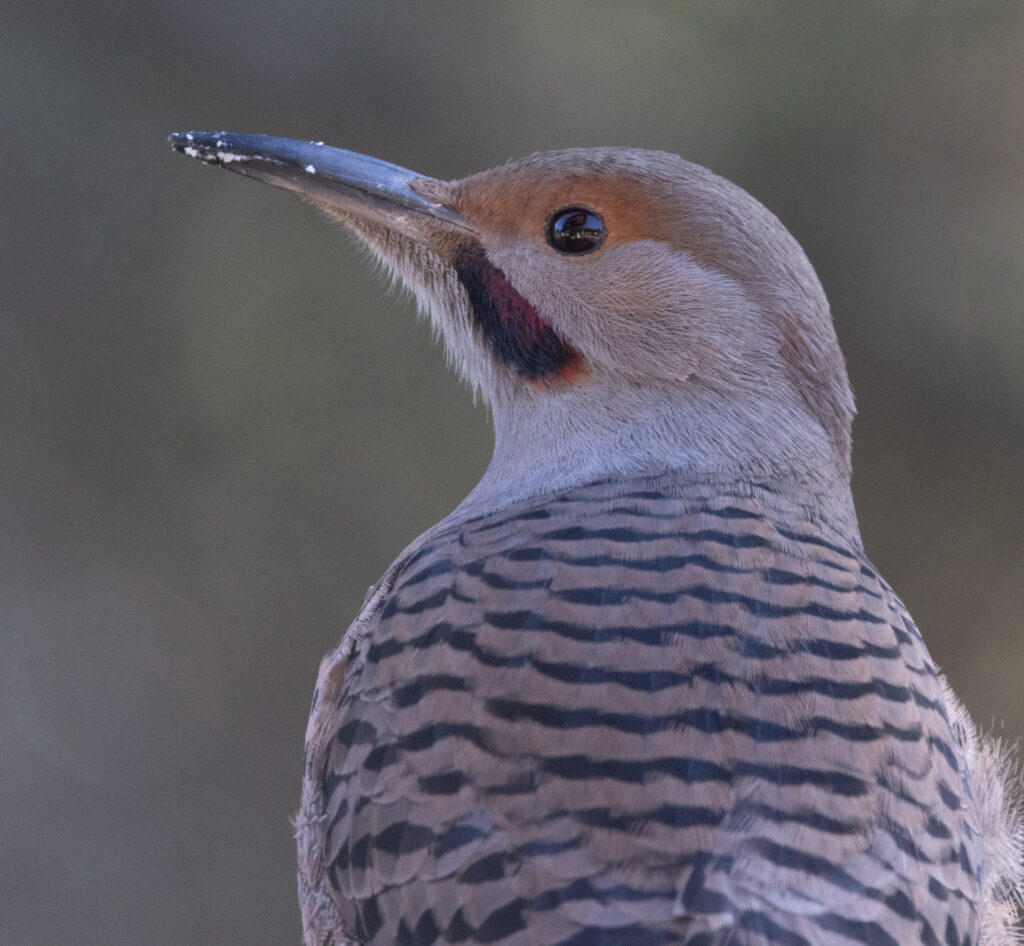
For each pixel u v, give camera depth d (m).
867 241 12.80
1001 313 12.76
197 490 13.31
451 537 7.35
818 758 6.23
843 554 7.21
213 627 13.40
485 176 8.35
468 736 6.37
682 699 6.30
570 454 7.88
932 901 6.20
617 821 6.06
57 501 13.36
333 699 7.25
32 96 13.21
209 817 13.48
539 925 5.95
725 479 7.57
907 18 12.73
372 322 13.12
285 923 13.34
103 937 13.30
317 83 13.08
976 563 13.16
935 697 6.90
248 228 13.20
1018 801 7.75
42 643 13.48
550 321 8.02
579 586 6.73
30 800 13.49
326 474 13.15
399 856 6.34
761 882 5.95
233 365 13.17
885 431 13.09
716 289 7.88
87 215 13.23
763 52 12.76
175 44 13.14
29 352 13.26
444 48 12.99
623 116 12.77
